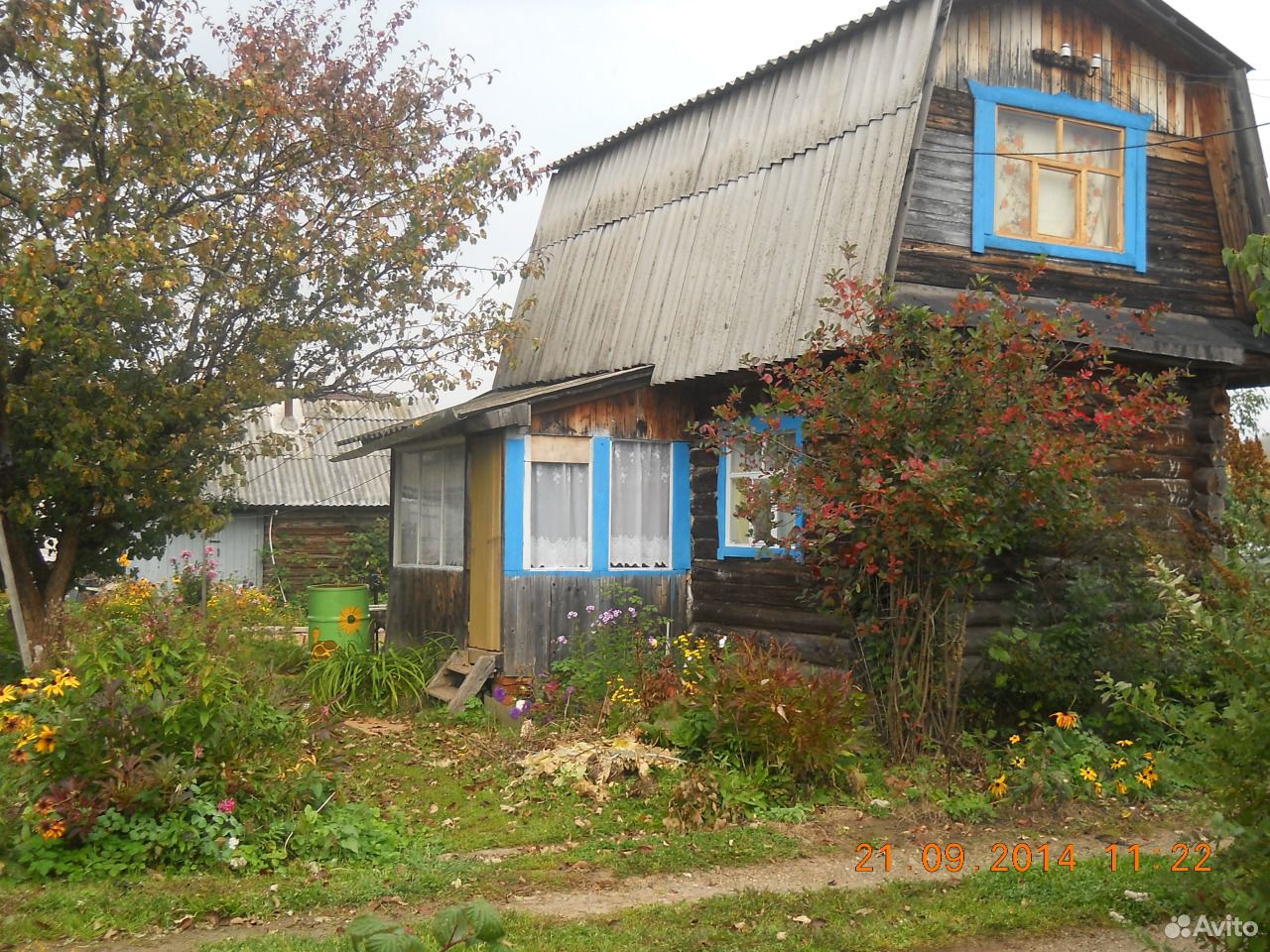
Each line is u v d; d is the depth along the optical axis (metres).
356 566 25.09
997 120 10.98
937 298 10.16
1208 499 11.74
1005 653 9.26
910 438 8.27
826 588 9.28
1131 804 8.23
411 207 14.08
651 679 9.95
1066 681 9.30
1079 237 11.33
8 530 12.61
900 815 7.92
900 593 9.01
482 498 12.05
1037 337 8.80
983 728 9.63
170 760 6.80
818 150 11.36
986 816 7.87
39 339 10.92
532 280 15.98
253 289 12.62
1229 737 4.10
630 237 14.02
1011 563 10.21
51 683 7.57
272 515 25.56
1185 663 9.17
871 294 8.82
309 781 7.46
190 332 13.16
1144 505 10.95
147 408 12.45
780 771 8.30
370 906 6.14
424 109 15.13
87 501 12.75
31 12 11.18
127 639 7.47
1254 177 11.76
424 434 12.59
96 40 11.67
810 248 10.80
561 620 11.73
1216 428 11.91
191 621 7.88
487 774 9.00
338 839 7.09
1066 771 8.39
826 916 5.90
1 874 6.34
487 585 11.84
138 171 12.24
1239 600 5.10
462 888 6.44
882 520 8.39
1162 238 11.78
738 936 5.59
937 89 10.59
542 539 11.77
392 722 11.40
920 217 10.35
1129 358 11.27
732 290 11.62
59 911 5.86
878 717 9.35
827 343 9.50
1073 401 8.59
